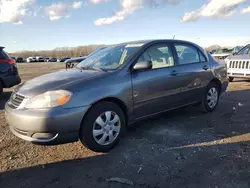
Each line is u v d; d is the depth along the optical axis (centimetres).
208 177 273
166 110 429
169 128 429
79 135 322
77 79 334
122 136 395
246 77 923
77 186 263
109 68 374
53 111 293
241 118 479
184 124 449
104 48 469
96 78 336
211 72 509
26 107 306
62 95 301
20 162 319
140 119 388
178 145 358
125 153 337
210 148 346
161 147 353
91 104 317
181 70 442
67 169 299
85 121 319
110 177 279
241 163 301
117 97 343
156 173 285
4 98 763
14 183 271
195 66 475
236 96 696
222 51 2103
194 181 267
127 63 370
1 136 409
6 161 322
